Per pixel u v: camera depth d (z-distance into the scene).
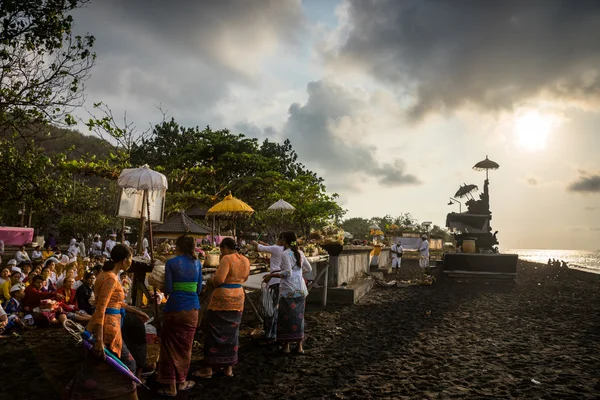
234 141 40.66
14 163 11.31
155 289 5.82
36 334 7.16
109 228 34.59
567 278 21.03
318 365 5.62
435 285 16.50
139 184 6.30
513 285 16.69
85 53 11.41
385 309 10.50
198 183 26.98
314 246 10.26
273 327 6.71
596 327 8.43
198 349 6.32
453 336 7.52
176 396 4.37
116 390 3.37
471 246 17.80
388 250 24.89
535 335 7.66
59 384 4.64
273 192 33.34
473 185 20.00
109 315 3.54
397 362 5.84
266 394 4.51
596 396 4.53
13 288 8.14
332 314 9.66
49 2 10.80
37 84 11.00
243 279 5.24
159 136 41.28
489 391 4.68
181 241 4.62
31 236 27.62
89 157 12.85
